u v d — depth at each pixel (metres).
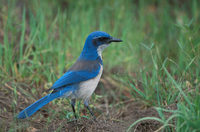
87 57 10.86
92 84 10.44
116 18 18.53
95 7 19.47
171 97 10.84
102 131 9.36
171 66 13.20
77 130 9.41
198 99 8.52
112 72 14.82
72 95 10.20
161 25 18.62
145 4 21.52
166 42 16.38
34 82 13.02
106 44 11.09
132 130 9.41
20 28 16.11
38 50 14.16
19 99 11.69
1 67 13.09
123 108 12.23
